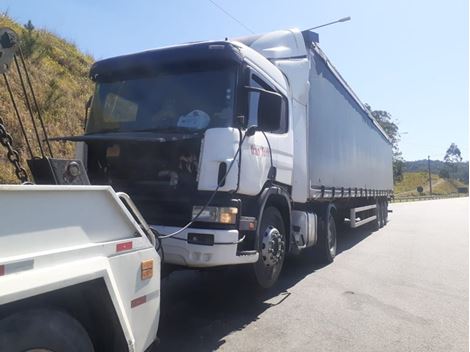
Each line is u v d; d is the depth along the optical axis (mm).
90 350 2748
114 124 5566
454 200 68125
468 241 13375
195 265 4617
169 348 4383
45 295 2482
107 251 2840
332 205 9375
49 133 10680
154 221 4844
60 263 2506
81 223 2707
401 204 49188
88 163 5406
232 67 5188
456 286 7297
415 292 6828
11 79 10648
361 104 12492
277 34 6957
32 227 2389
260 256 5535
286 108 6512
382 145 17562
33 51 12883
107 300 2781
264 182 5531
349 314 5637
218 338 4691
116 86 5762
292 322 5266
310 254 8992
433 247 11891
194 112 5164
